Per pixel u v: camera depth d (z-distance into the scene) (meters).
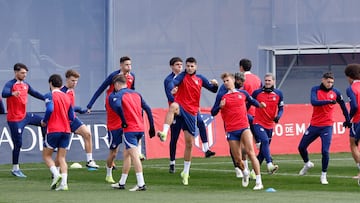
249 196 37.19
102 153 58.56
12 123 48.75
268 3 76.94
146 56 72.56
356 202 34.59
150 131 41.22
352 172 49.72
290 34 77.44
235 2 75.75
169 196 37.25
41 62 69.69
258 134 46.44
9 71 68.69
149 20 72.69
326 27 78.19
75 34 70.56
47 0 69.88
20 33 69.12
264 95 46.41
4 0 68.62
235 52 75.81
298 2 77.62
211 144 61.75
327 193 38.66
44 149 40.75
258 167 40.78
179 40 73.81
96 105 70.56
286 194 38.19
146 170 51.69
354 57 79.25
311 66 78.50
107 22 71.06
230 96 41.19
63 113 40.44
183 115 43.91
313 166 51.09
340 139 64.88
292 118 64.19
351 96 44.94
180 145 60.94
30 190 40.50
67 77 48.19
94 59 71.00
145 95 72.44
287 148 63.78
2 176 48.47
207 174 49.03
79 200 35.62
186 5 74.12
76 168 52.81
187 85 44.34
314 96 44.69
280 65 78.06
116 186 41.03
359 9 79.31
